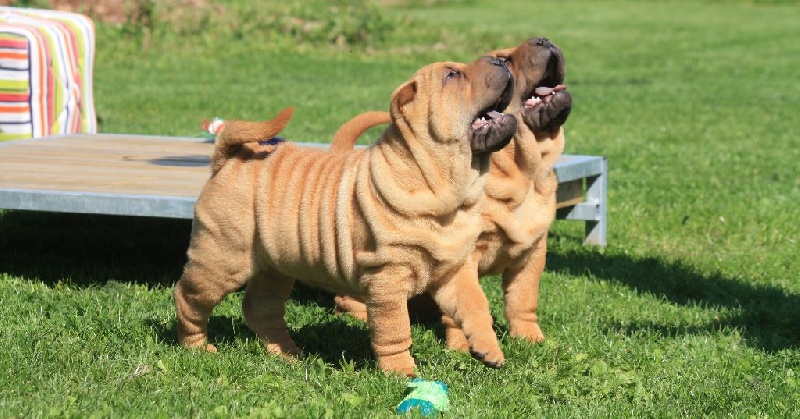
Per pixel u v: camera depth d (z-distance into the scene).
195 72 21.70
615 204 11.19
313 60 24.22
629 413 5.16
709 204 11.20
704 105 19.72
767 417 5.16
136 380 5.30
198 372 5.49
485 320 5.34
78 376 5.34
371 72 22.95
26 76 10.66
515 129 5.20
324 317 7.04
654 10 42.47
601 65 26.27
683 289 8.30
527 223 6.16
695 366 6.10
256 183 5.54
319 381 5.43
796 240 10.01
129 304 7.11
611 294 8.06
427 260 5.23
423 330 6.77
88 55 12.45
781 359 6.26
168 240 9.53
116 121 15.38
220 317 6.80
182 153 9.77
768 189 12.08
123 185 7.95
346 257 5.30
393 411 5.04
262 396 5.17
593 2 45.81
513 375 5.70
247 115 16.45
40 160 9.12
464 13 39.16
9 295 7.20
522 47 6.04
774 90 22.08
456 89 5.07
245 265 5.62
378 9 29.25
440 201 5.11
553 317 7.21
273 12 26.97
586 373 5.82
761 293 8.19
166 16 25.66
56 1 24.95
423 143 5.10
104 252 9.02
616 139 15.71
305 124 15.76
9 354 5.64
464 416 4.93
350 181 5.32
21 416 4.62
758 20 38.56
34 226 9.94
